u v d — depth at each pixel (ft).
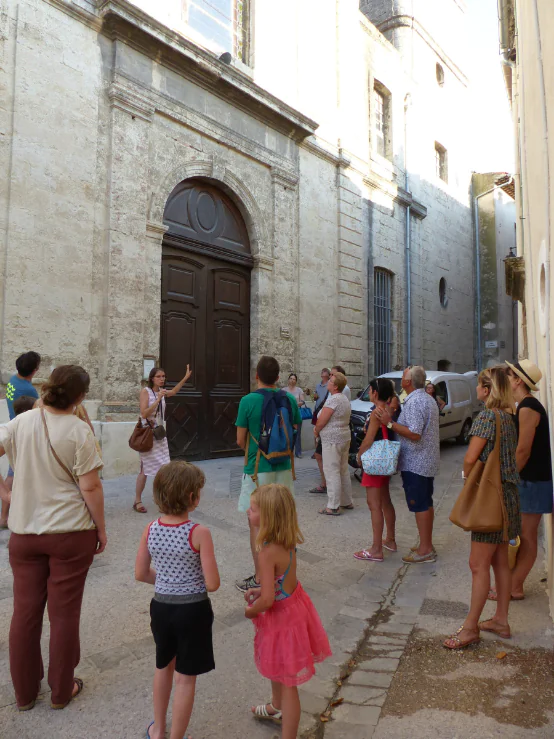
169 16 30.86
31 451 8.77
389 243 51.65
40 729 8.38
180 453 31.63
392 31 58.65
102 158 27.43
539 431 12.92
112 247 27.30
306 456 36.42
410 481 16.42
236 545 17.53
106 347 26.84
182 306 32.09
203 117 32.45
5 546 16.40
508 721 8.65
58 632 8.80
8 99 23.93
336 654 11.02
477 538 11.17
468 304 69.36
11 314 23.58
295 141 39.81
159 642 7.78
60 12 25.90
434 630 11.94
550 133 11.90
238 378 35.65
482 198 72.90
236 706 9.15
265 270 37.04
